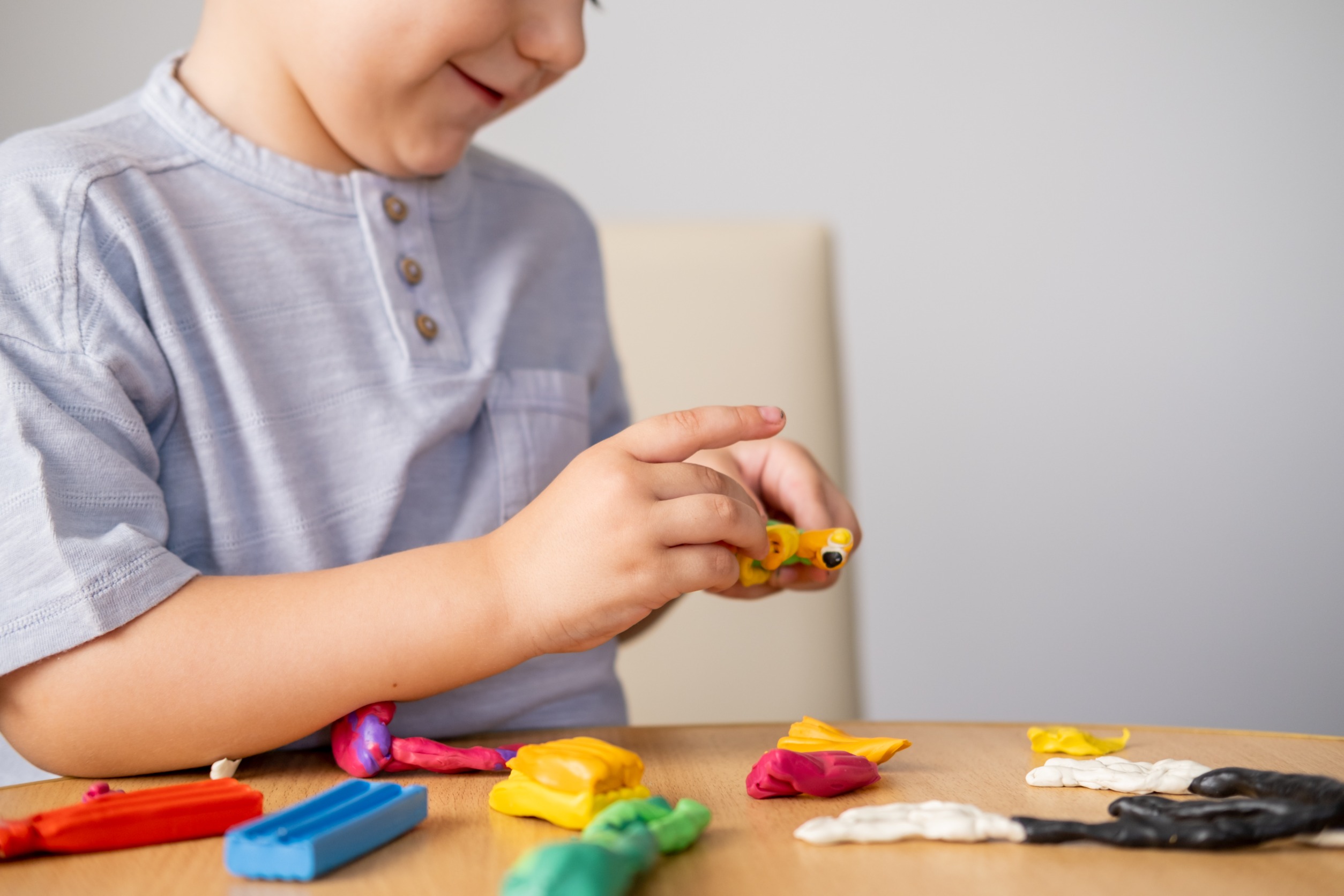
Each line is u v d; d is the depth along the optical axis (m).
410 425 0.78
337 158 0.80
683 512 0.63
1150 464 1.64
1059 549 1.64
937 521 1.64
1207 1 1.61
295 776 0.62
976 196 1.62
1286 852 0.50
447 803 0.57
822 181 1.60
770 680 1.15
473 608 0.63
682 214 1.58
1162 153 1.62
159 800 0.53
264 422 0.74
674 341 1.18
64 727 0.61
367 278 0.80
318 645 0.62
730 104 1.58
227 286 0.75
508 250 0.89
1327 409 1.64
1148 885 0.48
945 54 1.60
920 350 1.62
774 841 0.52
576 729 0.70
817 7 1.58
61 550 0.61
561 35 0.75
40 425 0.64
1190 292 1.63
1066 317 1.63
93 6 1.40
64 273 0.68
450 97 0.77
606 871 0.45
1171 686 1.66
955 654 1.65
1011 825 0.51
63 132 0.74
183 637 0.62
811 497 0.80
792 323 1.20
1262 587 1.65
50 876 0.49
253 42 0.78
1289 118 1.62
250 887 0.48
